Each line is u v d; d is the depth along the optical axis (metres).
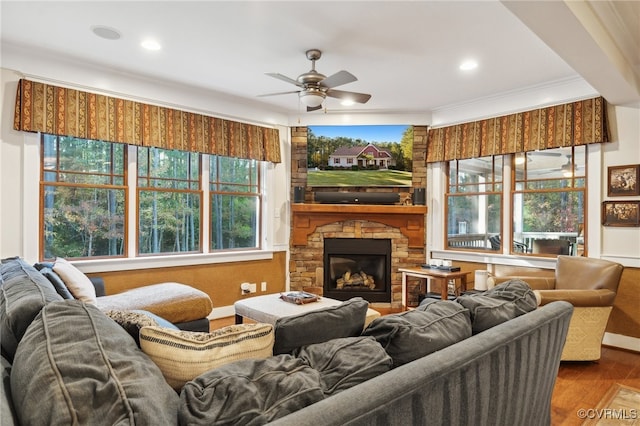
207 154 4.38
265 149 4.83
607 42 2.63
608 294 3.11
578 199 3.94
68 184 3.60
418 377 1.06
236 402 0.90
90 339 0.98
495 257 4.40
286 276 5.09
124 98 3.78
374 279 5.16
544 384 1.74
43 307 1.19
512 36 2.89
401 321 1.39
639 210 3.49
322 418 0.84
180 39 2.99
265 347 1.22
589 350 3.17
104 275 3.74
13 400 0.92
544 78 3.79
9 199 3.19
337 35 2.90
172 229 4.27
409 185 4.95
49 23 2.75
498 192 4.50
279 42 3.02
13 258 2.90
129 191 3.94
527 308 1.84
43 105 3.29
